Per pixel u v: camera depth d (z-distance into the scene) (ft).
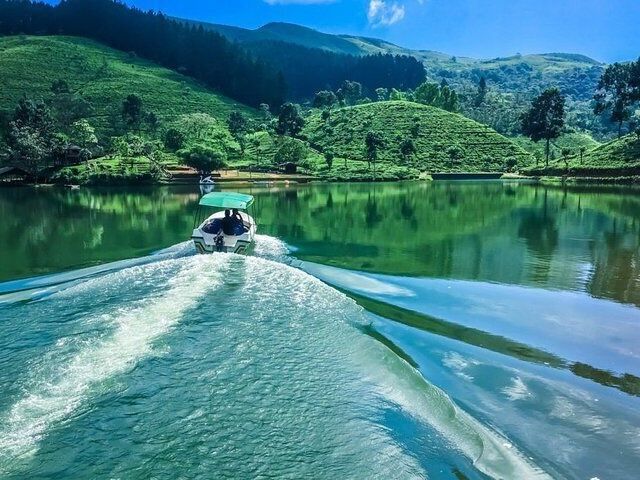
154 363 35.55
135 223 112.37
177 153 321.11
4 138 333.83
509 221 117.91
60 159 301.43
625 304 53.16
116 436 27.50
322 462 25.89
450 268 68.90
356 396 32.35
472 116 596.29
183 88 585.63
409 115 456.04
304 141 413.39
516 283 61.21
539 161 369.09
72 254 76.43
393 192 211.41
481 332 44.73
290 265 68.54
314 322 44.16
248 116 551.59
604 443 28.19
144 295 49.67
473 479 24.94
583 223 114.42
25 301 49.19
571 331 45.14
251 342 39.60
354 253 78.84
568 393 33.81
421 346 41.37
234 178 280.92
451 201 169.89
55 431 27.68
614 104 364.58
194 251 76.69
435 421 29.89
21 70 519.60
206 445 27.02
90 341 38.47
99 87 523.70
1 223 112.78
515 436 28.76
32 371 33.76
